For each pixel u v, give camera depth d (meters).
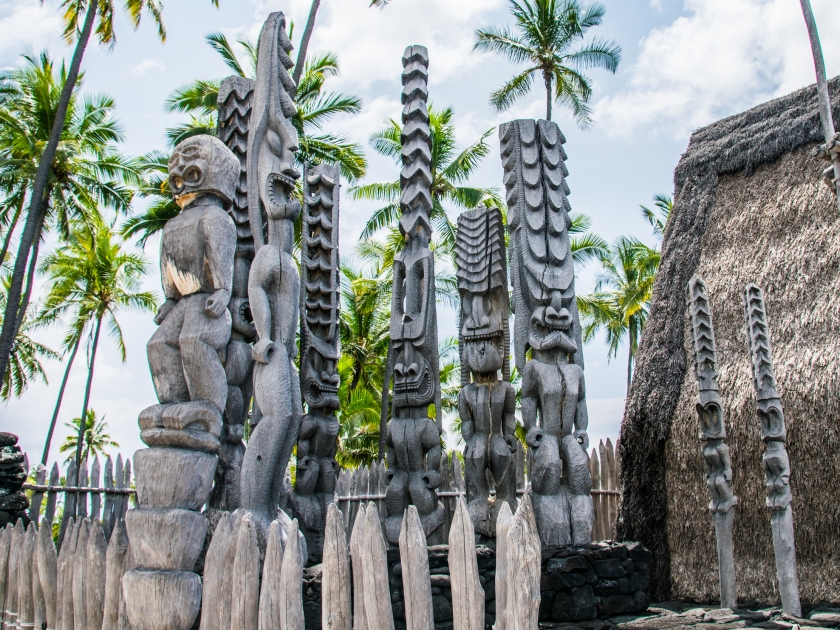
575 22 20.45
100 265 23.52
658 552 9.29
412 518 3.56
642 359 10.34
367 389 23.66
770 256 10.13
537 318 7.61
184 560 4.48
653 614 6.47
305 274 8.62
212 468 4.82
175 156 5.56
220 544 4.06
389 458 8.12
